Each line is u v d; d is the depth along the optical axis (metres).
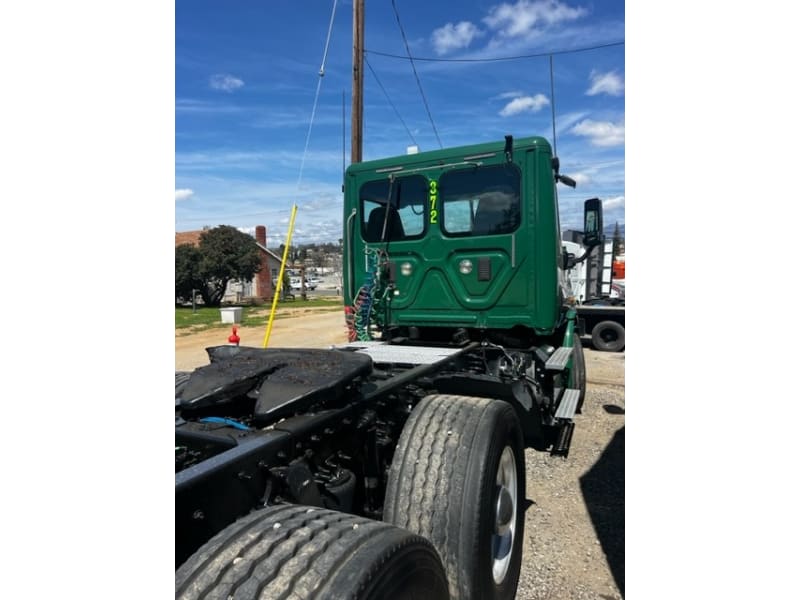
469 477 2.35
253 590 1.39
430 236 4.73
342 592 1.38
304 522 1.63
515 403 3.62
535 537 3.61
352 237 5.18
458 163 4.57
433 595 1.77
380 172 4.95
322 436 2.22
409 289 4.84
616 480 4.57
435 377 3.51
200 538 1.64
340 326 18.14
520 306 4.44
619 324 13.23
